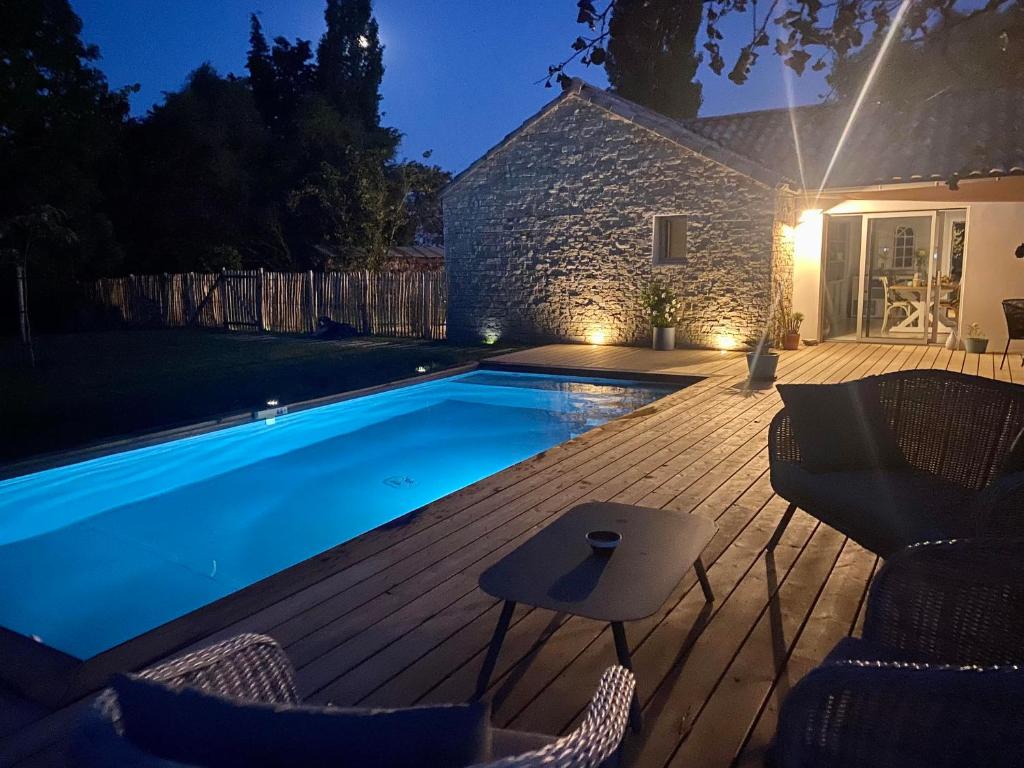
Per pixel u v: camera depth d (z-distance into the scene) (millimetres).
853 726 1394
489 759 966
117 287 19078
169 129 21938
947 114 11664
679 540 2617
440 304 14656
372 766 914
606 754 1097
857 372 9195
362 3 29797
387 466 7199
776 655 2678
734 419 6719
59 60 17766
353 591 3223
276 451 7695
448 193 14234
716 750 2160
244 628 2893
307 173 24953
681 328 12180
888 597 1914
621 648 2250
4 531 5605
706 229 11750
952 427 3256
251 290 17062
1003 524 2252
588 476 4949
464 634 2846
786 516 3492
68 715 2336
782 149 12820
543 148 13094
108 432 7375
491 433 8281
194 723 967
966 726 1267
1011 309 8852
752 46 2391
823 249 11961
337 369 11164
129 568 4926
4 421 7895
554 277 13305
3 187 17594
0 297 17984
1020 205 10508
